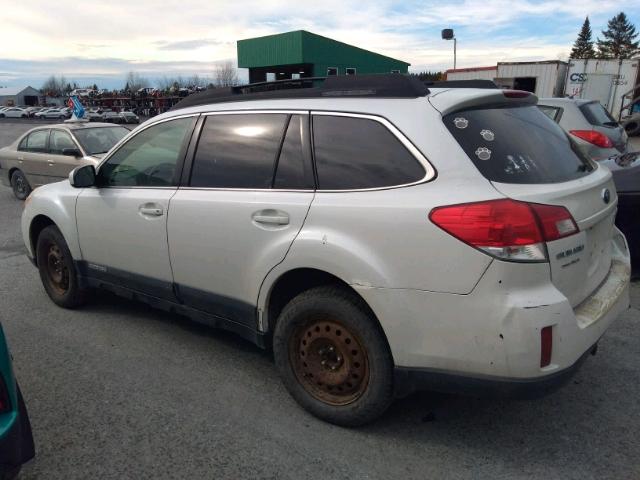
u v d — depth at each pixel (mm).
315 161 3115
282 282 3248
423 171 2725
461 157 2660
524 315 2432
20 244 7633
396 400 3396
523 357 2457
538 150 2924
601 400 3357
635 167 5254
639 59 22328
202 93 3926
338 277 2881
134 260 4098
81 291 4855
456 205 2551
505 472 2725
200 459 2859
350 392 3051
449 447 2934
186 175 3732
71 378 3752
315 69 32594
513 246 2451
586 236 2846
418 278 2635
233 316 3543
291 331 3186
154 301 4113
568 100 8602
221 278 3514
